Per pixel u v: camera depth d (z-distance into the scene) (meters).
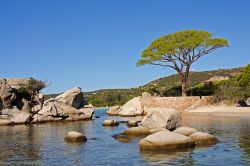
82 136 27.00
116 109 73.19
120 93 126.12
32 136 31.81
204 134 23.64
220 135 28.27
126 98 113.69
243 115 51.38
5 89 54.38
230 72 130.62
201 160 17.95
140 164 17.50
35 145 25.53
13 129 39.72
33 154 21.45
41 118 50.44
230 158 18.31
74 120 54.12
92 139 28.09
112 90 137.50
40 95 62.53
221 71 134.62
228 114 54.03
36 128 40.84
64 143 26.09
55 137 30.66
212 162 17.45
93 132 34.47
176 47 67.31
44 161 19.12
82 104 67.19
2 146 25.28
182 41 69.50
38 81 62.34
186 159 18.25
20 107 58.00
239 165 16.66
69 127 41.56
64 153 21.53
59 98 62.91
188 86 115.94
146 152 20.61
